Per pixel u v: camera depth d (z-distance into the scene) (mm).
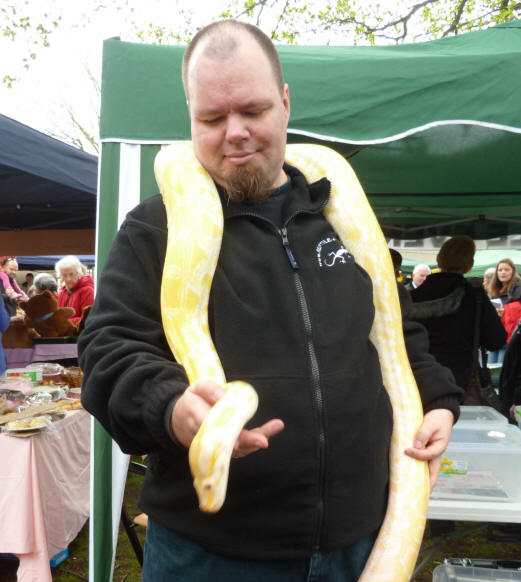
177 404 989
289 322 1275
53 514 3232
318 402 1249
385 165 5227
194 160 1534
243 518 1227
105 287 1304
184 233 1340
